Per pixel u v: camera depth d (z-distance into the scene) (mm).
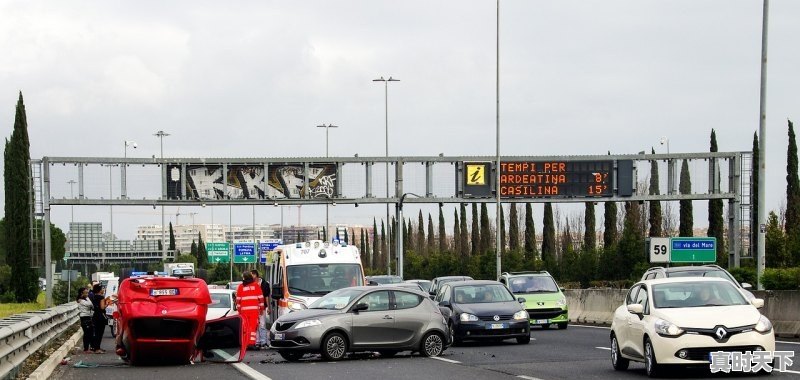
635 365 20422
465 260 83750
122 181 50562
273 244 80500
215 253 98562
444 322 24203
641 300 18344
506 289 29625
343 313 23297
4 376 16391
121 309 21391
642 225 83062
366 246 136250
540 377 18031
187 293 21594
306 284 29375
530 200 52281
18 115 72438
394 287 24109
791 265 49125
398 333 23562
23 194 71688
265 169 51531
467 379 17953
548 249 86750
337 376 19000
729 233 53031
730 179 52781
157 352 21703
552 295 35219
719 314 16875
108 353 29156
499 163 50344
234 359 23781
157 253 130125
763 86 32031
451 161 52281
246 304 27984
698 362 16531
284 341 23172
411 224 125938
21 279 71188
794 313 27938
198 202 51125
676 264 50031
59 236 130750
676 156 52531
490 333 27125
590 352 24219
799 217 70250
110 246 131125
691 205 73562
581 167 52500
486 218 100188
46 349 27234
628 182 52594
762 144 32062
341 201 51938
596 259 63406
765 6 31953
